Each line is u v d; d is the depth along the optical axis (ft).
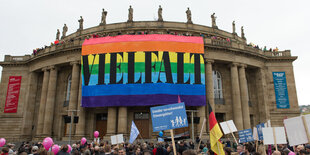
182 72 109.09
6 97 137.69
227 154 28.91
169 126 33.99
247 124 118.11
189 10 140.36
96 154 37.04
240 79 124.77
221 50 121.90
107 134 105.19
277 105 130.82
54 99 124.36
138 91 105.91
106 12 141.08
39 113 124.67
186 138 95.45
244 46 128.57
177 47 111.45
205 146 59.98
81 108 112.06
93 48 113.39
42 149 27.81
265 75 135.33
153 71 107.55
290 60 137.08
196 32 136.36
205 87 116.06
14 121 133.69
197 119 88.94
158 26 132.77
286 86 133.80
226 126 54.95
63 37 153.58
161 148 43.37
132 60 109.29
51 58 128.57
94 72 110.52
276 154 25.75
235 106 118.32
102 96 107.14
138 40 111.45
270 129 36.81
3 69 142.82
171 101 104.99
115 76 108.37
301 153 27.55
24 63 141.90
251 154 40.47
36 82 139.95
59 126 123.34
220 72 127.85
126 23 134.41
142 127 113.29
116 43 112.06
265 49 144.77
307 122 27.63
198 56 112.37
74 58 121.08
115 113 107.65
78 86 119.14
